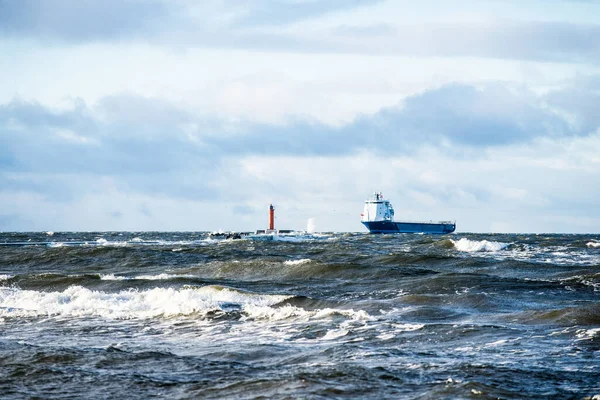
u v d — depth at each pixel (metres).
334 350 42.34
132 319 58.62
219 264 113.50
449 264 119.12
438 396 31.27
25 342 47.97
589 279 80.44
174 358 40.38
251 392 32.28
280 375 35.56
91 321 57.72
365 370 36.00
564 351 41.38
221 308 61.78
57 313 61.97
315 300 65.88
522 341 44.62
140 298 69.31
